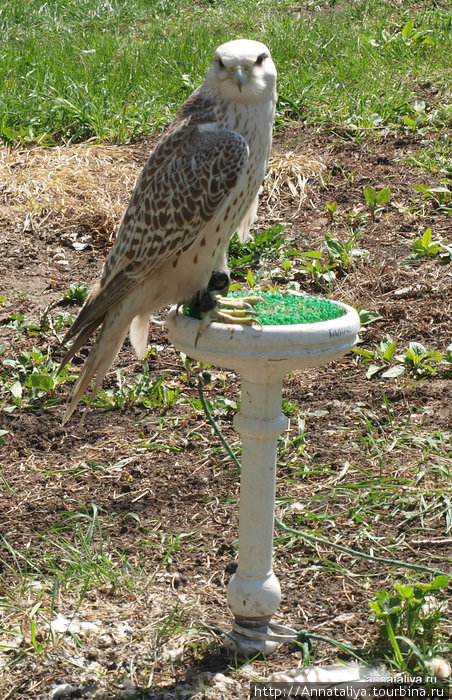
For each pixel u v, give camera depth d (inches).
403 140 445.4
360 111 468.1
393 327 314.0
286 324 169.5
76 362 306.5
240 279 355.9
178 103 503.8
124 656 179.2
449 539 211.2
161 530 220.2
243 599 175.8
